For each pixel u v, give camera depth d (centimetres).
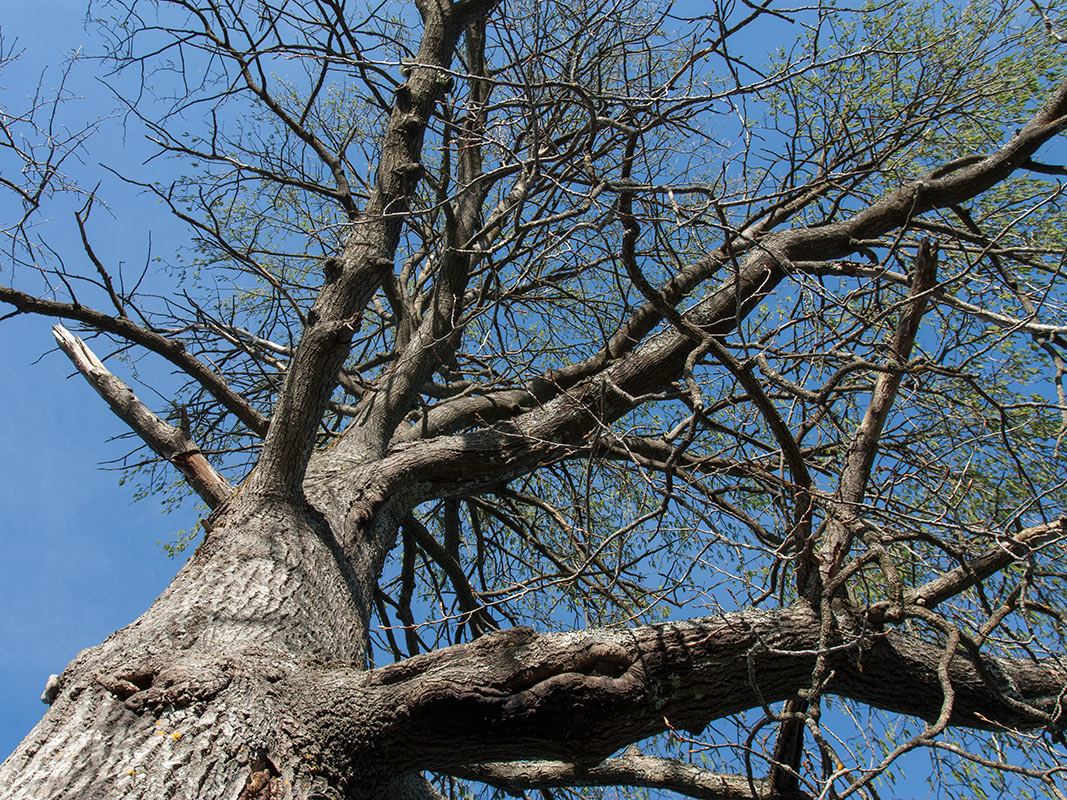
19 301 458
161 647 279
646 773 387
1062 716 281
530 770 402
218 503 408
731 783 371
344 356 396
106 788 222
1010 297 420
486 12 548
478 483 476
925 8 550
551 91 570
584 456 514
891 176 559
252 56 491
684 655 279
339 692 271
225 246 480
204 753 239
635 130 384
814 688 249
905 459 414
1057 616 275
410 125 507
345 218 627
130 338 480
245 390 621
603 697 264
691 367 336
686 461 506
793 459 309
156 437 423
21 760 233
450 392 583
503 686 263
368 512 417
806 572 302
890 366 318
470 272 548
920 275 328
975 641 272
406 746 264
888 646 288
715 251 502
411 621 574
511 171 504
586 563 379
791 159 500
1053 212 491
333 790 253
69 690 261
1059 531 284
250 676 271
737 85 368
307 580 340
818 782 234
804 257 489
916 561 346
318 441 593
